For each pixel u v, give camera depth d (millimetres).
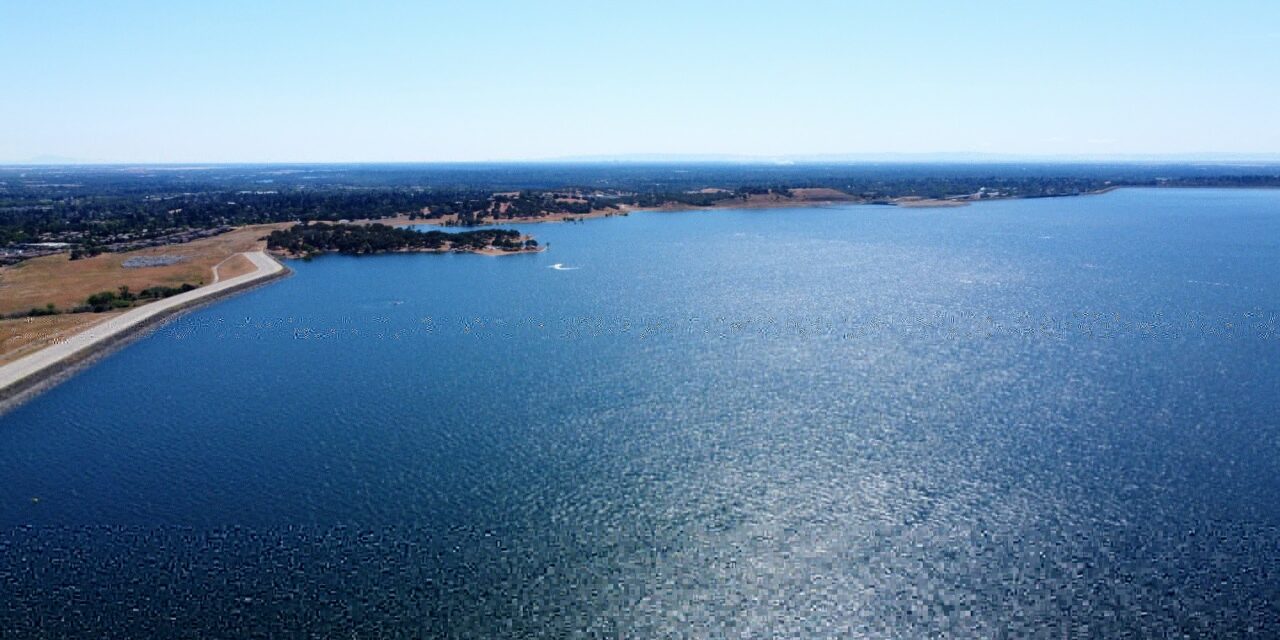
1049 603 56219
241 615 55000
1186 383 102562
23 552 63125
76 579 59125
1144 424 87938
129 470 79500
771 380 106562
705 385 104750
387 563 61469
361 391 104062
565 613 55781
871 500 71062
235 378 111062
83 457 83188
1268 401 95062
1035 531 65312
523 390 103438
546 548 63781
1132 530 65125
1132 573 59375
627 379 107938
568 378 108562
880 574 59875
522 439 86188
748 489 73500
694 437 86062
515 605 56562
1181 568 59812
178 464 80750
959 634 53438
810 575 59875
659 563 61625
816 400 97875
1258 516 67000
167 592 57594
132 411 97625
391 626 54188
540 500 71812
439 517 68688
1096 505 69500
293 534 65875
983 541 63969
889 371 110125
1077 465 77500
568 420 91875
